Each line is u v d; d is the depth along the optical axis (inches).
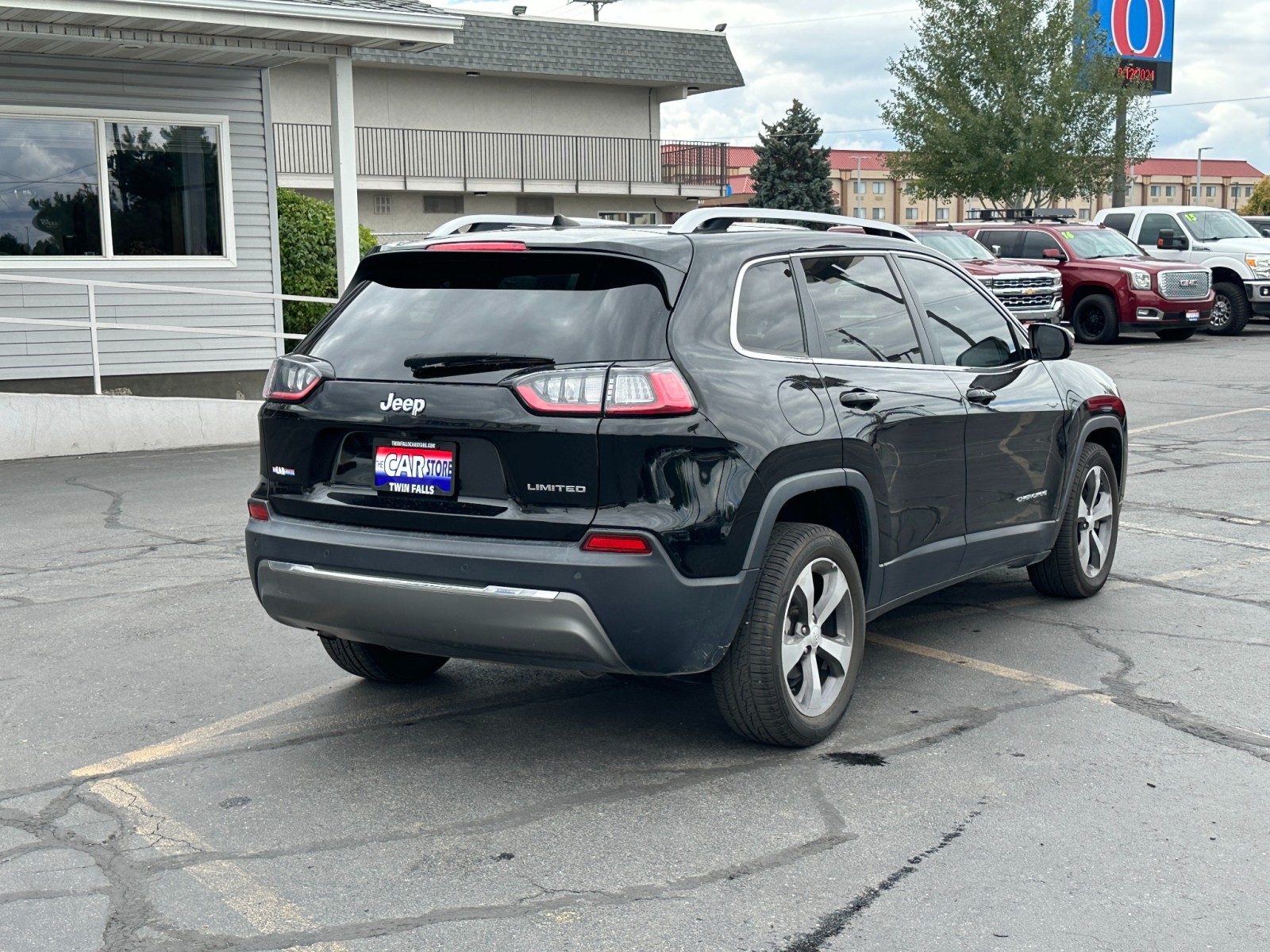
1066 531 262.2
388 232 1450.5
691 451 167.2
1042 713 204.2
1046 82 1314.0
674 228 186.4
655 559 164.2
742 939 135.9
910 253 227.8
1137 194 4623.5
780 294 191.9
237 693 217.9
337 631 184.5
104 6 462.9
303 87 1371.8
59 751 191.6
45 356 552.4
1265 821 164.2
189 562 309.4
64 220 555.2
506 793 174.9
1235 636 245.8
